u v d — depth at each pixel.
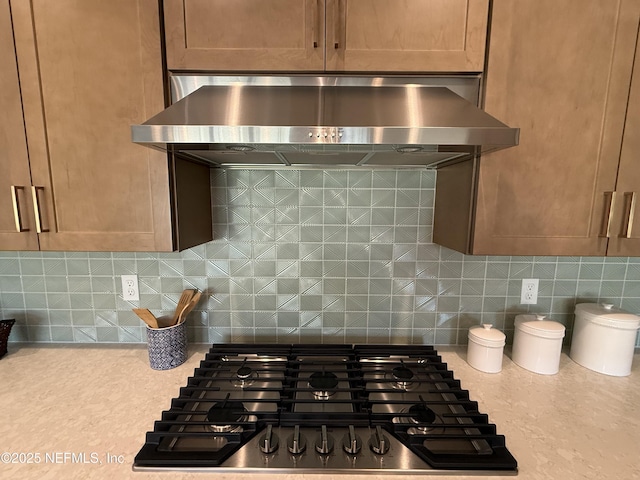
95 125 0.93
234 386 1.04
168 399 0.98
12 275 1.29
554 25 0.89
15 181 0.94
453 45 0.89
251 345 1.26
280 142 0.72
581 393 1.02
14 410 0.92
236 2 0.87
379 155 0.98
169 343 1.14
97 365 1.17
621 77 0.91
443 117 0.79
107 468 0.74
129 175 0.95
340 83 0.92
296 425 0.83
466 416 0.87
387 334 1.34
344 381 1.07
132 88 0.91
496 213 0.95
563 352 1.29
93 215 0.96
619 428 0.87
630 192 0.94
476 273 1.31
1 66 0.90
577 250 0.97
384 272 1.31
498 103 0.91
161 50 0.90
